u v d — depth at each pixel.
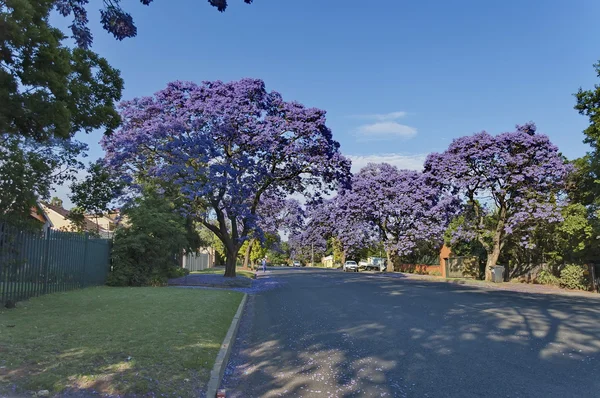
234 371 6.84
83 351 6.53
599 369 6.90
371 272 48.47
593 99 23.06
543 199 28.20
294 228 49.00
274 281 29.09
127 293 15.23
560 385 6.07
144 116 23.83
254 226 25.80
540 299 18.42
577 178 27.67
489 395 5.66
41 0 8.98
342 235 48.66
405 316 12.29
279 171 26.22
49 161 16.88
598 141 23.22
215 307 12.30
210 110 22.42
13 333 7.48
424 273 44.94
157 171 22.56
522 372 6.70
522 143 28.33
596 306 15.97
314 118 24.84
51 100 9.52
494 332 9.95
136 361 6.16
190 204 24.19
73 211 21.98
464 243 37.97
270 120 24.27
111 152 23.25
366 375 6.50
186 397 5.20
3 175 13.72
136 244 19.69
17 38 8.35
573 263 26.55
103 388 5.14
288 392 5.79
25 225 13.91
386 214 42.94
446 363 7.20
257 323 11.54
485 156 29.03
